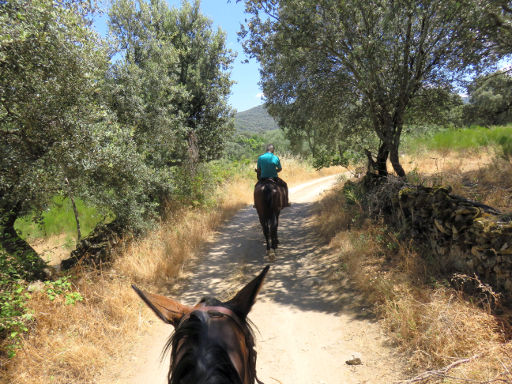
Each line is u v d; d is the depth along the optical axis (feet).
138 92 29.63
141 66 32.14
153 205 28.40
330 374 12.35
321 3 21.94
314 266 22.16
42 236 37.37
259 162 26.08
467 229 15.69
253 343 5.95
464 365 10.87
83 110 18.49
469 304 13.66
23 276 16.62
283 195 25.79
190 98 38.75
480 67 23.29
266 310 17.20
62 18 15.52
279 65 27.78
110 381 12.43
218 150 46.24
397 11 20.93
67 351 13.24
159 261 21.86
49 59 15.80
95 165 19.40
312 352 13.69
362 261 20.17
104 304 16.49
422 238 18.90
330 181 58.44
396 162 26.12
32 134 17.40
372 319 15.23
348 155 35.78
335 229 27.53
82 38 16.49
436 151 46.03
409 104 26.00
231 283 20.40
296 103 29.14
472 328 12.21
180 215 32.40
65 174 19.03
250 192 49.01
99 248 23.66
